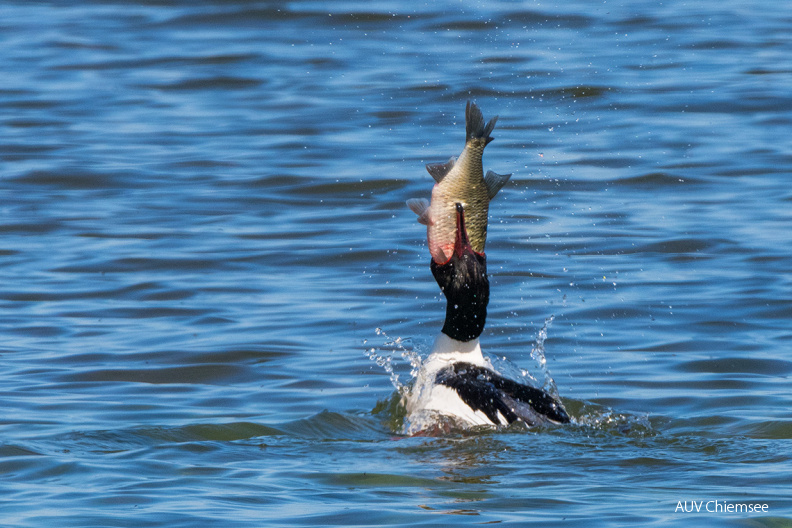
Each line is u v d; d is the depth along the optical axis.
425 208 10.05
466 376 10.01
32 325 13.56
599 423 9.80
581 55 29.91
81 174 20.94
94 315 13.98
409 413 10.16
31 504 7.51
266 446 9.25
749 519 7.13
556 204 18.97
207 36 33.00
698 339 12.86
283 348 12.66
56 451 8.92
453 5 35.69
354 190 20.05
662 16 34.44
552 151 22.06
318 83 28.08
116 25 34.31
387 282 15.22
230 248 16.83
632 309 13.95
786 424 9.71
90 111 25.94
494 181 10.07
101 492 7.81
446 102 25.92
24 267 15.97
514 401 9.82
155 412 10.47
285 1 35.78
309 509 7.42
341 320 13.63
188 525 7.07
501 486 7.98
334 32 33.22
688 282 14.99
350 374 11.79
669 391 11.13
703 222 17.73
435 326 13.37
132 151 22.62
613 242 16.89
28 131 24.12
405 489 7.91
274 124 24.67
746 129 23.39
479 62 29.33
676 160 21.30
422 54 30.44
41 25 34.44
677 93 26.20
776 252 16.12
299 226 18.00
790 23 33.44
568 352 12.52
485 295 10.12
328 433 9.85
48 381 11.48
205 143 23.23
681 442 9.21
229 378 11.70
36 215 18.58
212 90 27.83
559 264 15.88
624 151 21.95
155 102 26.80
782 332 13.01
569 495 7.74
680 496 7.68
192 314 13.98
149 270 15.82
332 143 22.95
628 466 8.51
